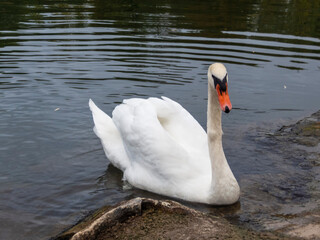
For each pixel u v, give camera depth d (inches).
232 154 313.6
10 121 353.4
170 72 444.5
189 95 399.5
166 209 224.1
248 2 757.3
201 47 510.6
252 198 261.1
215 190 252.7
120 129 297.0
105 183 280.7
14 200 257.6
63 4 722.2
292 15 661.9
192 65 460.1
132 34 554.6
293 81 436.5
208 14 660.1
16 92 401.7
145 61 469.1
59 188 271.3
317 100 402.0
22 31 559.8
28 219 239.5
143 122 278.8
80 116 365.7
